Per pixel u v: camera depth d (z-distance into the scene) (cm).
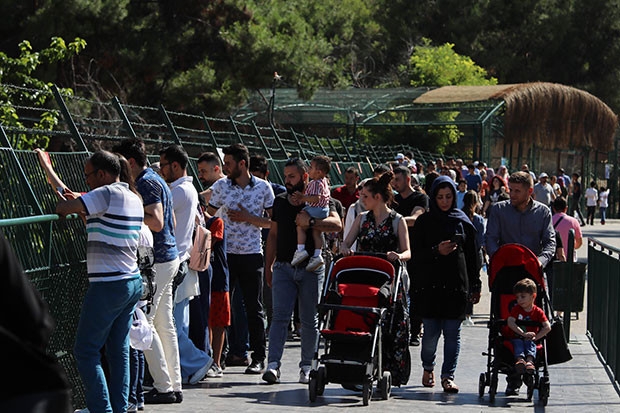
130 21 5169
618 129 10844
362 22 13000
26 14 4731
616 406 1652
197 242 1738
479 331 2561
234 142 3003
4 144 1524
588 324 2472
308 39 6138
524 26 13050
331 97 8425
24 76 3027
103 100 5281
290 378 1866
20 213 1486
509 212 1856
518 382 1689
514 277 1695
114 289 1312
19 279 624
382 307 1636
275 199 1792
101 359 1466
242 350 2022
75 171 1678
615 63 13238
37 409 595
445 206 1750
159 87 5488
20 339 614
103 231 1310
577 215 9925
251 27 5656
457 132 9756
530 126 9106
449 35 13075
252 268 1903
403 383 1725
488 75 13088
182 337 1767
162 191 1505
